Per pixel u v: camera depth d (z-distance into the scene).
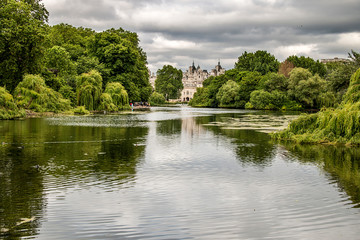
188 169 16.25
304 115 26.86
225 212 10.66
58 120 41.09
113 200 11.60
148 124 39.47
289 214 10.55
